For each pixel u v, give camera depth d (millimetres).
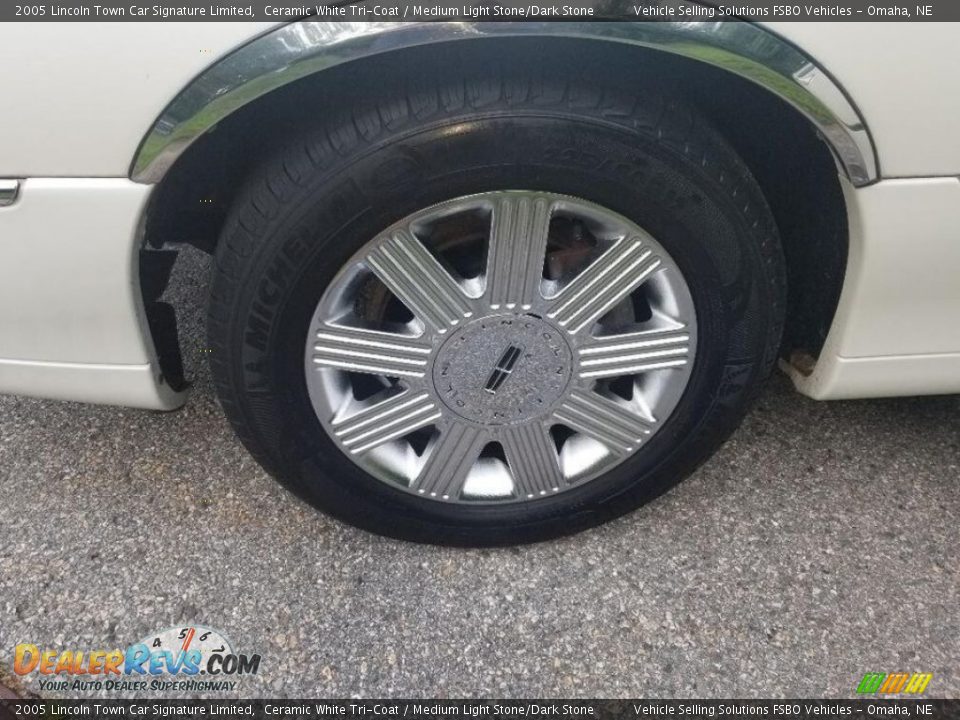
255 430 1718
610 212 1511
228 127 1510
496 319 1620
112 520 2068
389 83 1404
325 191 1418
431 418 1758
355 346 1634
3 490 2135
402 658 1804
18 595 1898
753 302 1660
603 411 1786
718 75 1537
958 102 1422
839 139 1456
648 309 1736
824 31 1339
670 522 2088
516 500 1908
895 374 1812
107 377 1716
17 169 1410
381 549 2014
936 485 2191
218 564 1974
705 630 1863
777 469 2225
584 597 1920
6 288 1549
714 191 1497
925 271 1629
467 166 1416
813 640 1849
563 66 1404
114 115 1354
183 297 2648
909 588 1951
